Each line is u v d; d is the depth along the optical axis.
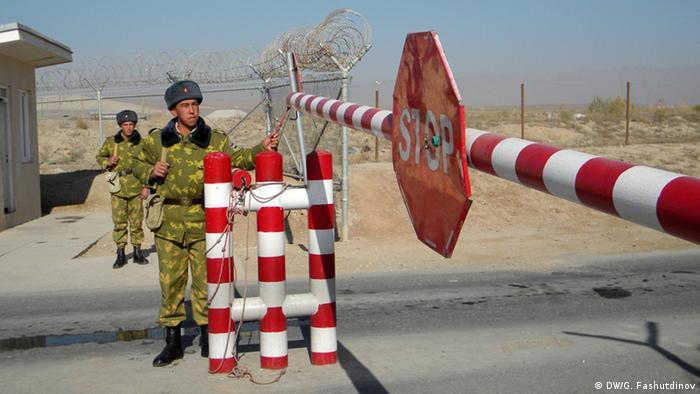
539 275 8.88
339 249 10.70
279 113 15.52
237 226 11.59
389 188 13.87
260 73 15.99
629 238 11.48
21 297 8.16
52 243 11.69
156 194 5.46
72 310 7.53
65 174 18.98
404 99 3.24
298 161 13.95
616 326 6.53
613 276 8.76
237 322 5.34
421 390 4.94
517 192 14.51
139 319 7.10
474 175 15.09
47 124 41.75
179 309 5.62
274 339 5.33
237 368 5.30
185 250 5.52
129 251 10.85
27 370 5.61
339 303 7.56
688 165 19.98
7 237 12.38
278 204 5.22
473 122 34.94
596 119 37.22
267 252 5.26
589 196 2.10
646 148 22.47
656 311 7.07
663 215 1.79
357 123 4.48
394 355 5.74
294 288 8.22
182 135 5.44
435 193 2.92
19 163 14.07
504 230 12.73
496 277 8.77
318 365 5.46
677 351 5.77
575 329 6.45
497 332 6.38
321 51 10.95
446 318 6.89
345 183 11.31
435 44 2.74
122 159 9.58
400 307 7.35
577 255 10.20
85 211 15.76
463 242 11.42
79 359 5.85
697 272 8.91
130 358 5.82
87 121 43.66
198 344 6.13
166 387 5.06
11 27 12.54
